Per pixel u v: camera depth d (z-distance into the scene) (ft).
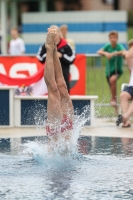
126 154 55.62
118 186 42.52
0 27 191.93
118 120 80.38
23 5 355.15
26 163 50.49
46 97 80.48
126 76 144.87
